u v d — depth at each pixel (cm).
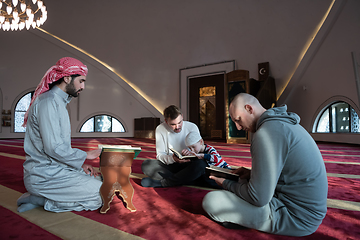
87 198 179
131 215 172
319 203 121
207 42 1252
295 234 131
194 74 1279
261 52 1098
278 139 116
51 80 169
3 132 1284
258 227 135
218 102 1195
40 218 165
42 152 169
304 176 119
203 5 1262
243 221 135
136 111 1478
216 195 142
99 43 1539
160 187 253
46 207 176
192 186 259
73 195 176
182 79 1322
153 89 1437
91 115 1465
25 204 181
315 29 960
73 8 1540
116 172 181
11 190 240
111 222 158
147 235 139
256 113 134
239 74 960
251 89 983
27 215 171
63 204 177
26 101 1376
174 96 1366
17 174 318
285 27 1037
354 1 741
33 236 137
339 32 807
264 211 129
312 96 940
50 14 1530
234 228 146
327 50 862
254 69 1115
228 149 682
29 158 172
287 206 130
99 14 1527
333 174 318
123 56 1508
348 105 795
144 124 1407
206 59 1255
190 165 230
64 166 175
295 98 1021
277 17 1055
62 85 174
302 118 996
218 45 1220
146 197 216
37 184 169
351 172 331
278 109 127
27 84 1370
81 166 185
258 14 1104
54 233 142
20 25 764
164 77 1399
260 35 1101
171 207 189
